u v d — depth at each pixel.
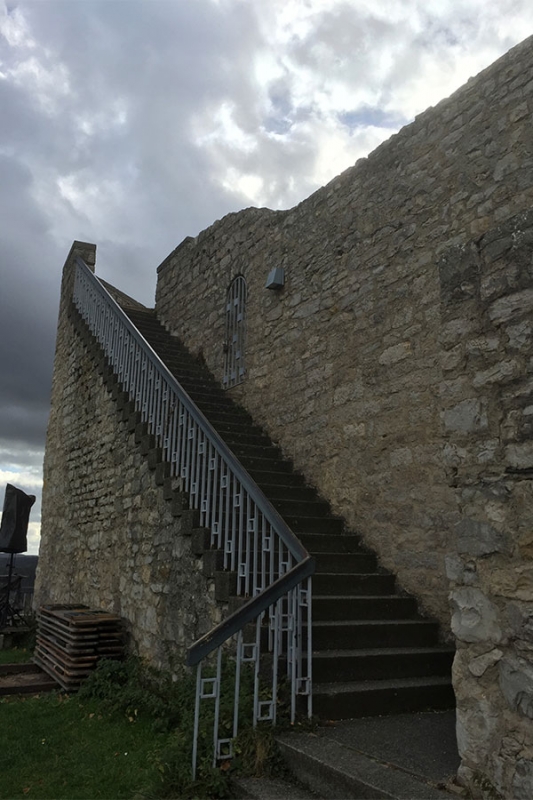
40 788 3.60
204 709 3.85
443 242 5.43
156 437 6.64
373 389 5.97
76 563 8.91
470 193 5.26
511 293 2.75
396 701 3.90
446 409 2.99
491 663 2.59
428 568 5.08
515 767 2.41
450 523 4.96
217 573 4.75
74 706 5.31
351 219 6.66
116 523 7.45
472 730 2.62
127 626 6.56
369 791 2.65
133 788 3.54
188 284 10.70
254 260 8.59
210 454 5.31
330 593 5.06
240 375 8.50
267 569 4.97
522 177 4.83
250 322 8.41
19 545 11.02
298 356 7.23
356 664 4.12
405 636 4.66
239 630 3.44
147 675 5.64
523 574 2.52
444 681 4.12
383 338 5.95
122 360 8.09
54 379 12.00
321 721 3.62
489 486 2.71
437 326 5.36
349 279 6.54
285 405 7.34
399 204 6.00
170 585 5.63
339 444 6.32
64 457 10.30
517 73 5.02
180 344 10.58
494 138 5.12
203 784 3.17
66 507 9.80
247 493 4.65
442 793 2.58
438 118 5.71
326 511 6.29
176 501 5.73
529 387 2.61
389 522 5.55
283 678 3.88
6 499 11.38
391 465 5.63
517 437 2.63
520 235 2.75
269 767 3.20
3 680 6.41
